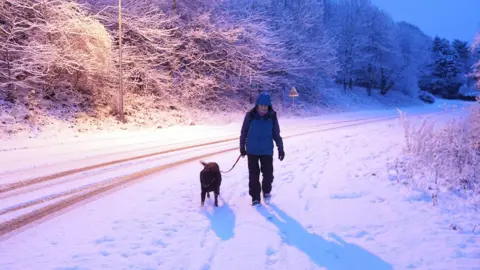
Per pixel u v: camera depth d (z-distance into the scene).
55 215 4.64
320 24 32.62
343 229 4.32
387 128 15.95
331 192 5.84
